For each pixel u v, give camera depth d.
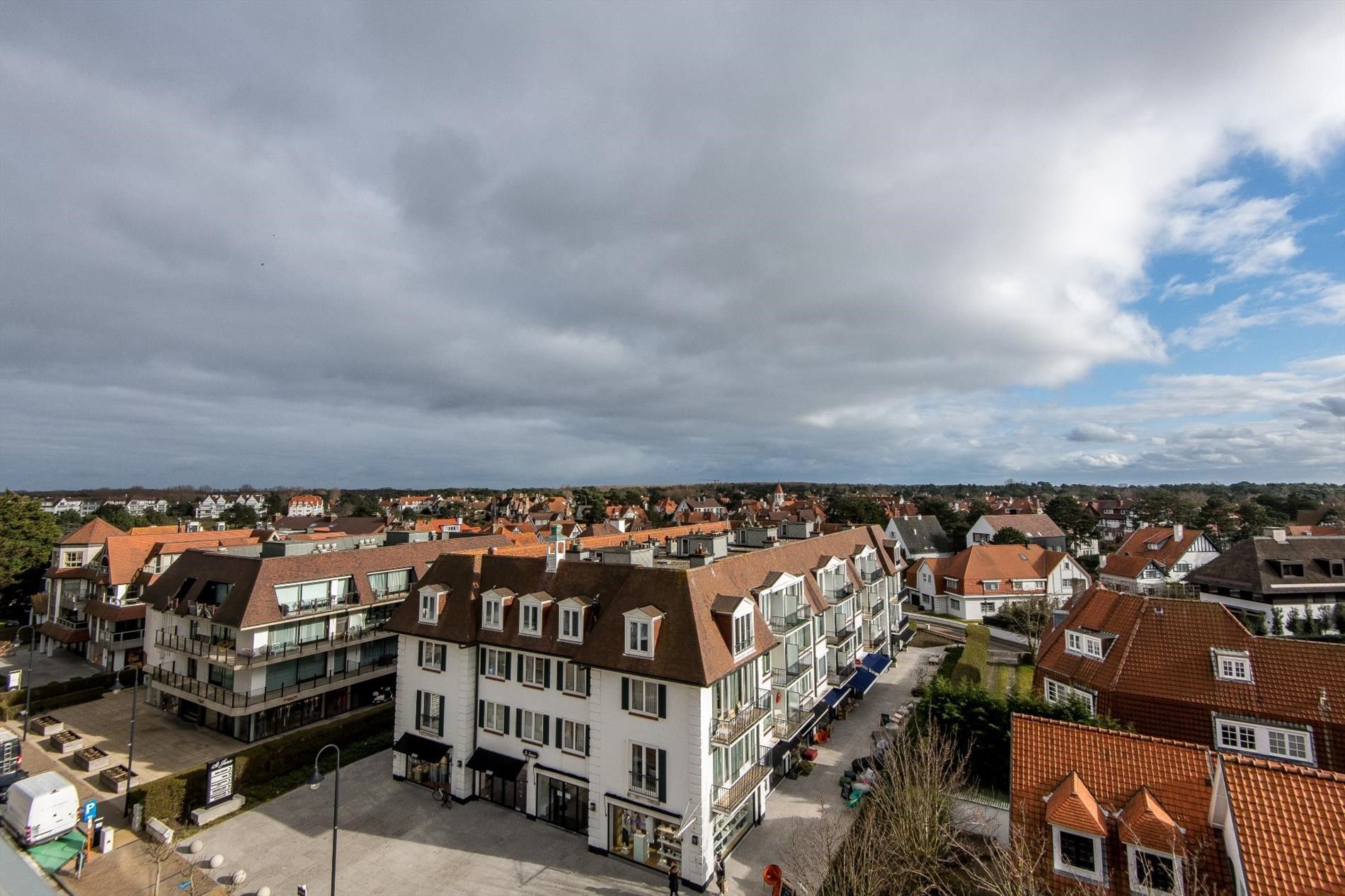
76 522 134.75
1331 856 20.39
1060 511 141.25
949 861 29.20
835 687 49.84
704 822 31.72
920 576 95.50
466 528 118.38
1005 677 60.25
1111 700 38.31
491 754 38.94
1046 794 26.34
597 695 34.91
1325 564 68.75
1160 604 40.84
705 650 32.81
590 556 45.59
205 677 50.34
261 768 40.91
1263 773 22.55
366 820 37.12
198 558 54.97
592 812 34.66
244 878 32.09
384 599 56.06
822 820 34.81
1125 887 23.83
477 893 31.14
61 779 36.34
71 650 69.25
